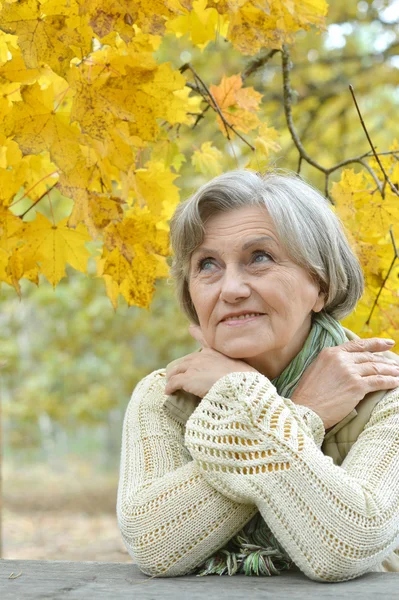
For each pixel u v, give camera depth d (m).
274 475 1.64
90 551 7.95
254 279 1.82
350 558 1.58
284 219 1.81
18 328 12.17
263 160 2.84
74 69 2.10
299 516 1.61
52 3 1.99
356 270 2.01
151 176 2.48
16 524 10.30
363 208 2.63
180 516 1.68
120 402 13.68
